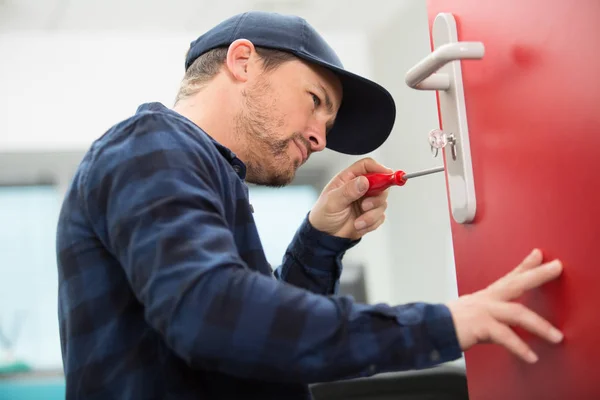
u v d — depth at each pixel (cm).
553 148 75
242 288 71
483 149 88
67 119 407
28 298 436
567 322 75
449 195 96
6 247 438
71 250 89
